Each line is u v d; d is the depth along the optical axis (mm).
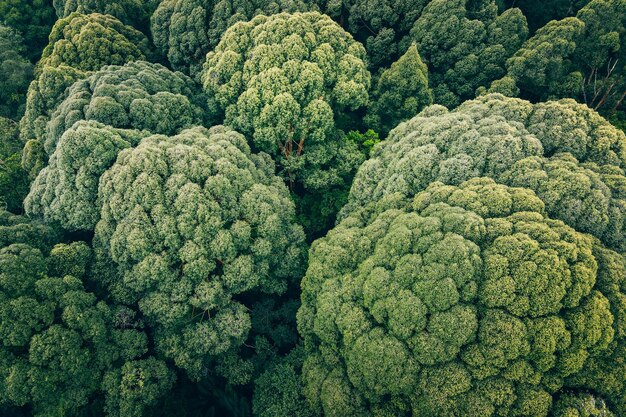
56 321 16531
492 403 13578
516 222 15484
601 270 14469
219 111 26203
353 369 16078
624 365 13227
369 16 29953
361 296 16938
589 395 13328
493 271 14492
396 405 15336
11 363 15039
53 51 27953
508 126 18281
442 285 14734
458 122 19219
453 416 13828
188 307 18375
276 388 19016
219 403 19953
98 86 21969
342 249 18469
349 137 27344
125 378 17047
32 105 24406
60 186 19031
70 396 15984
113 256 17953
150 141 19531
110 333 17812
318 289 18547
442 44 28484
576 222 15961
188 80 27594
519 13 27156
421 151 19062
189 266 17875
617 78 26125
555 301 13617
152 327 19406
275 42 23172
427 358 14500
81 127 18359
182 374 20156
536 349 13625
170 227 17641
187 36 28234
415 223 16781
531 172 16750
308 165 25391
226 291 19297
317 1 30547
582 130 18047
